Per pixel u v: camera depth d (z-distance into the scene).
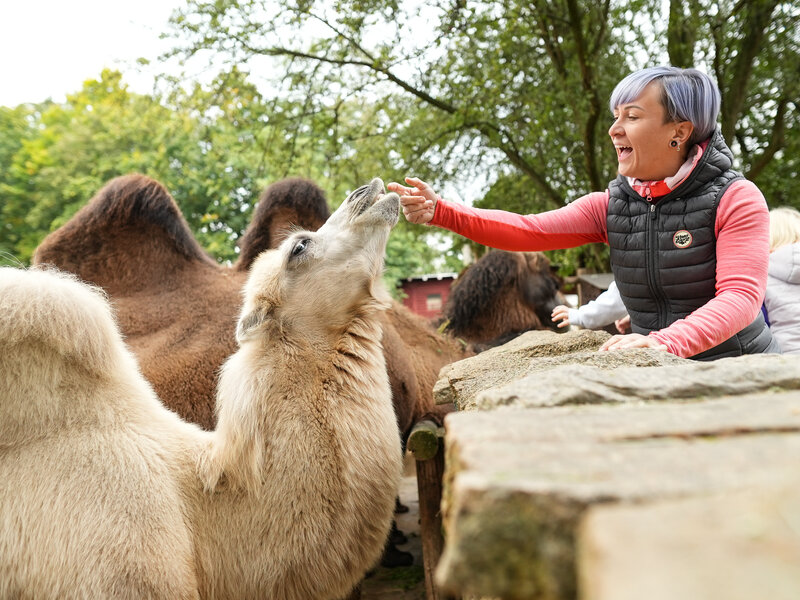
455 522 0.80
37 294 2.46
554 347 3.05
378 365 3.04
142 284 4.23
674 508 0.65
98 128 19.02
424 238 13.40
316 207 4.61
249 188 16.89
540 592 0.75
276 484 2.64
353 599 3.19
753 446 0.89
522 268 6.07
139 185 4.32
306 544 2.62
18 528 2.32
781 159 11.51
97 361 2.57
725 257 2.52
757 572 0.51
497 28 9.31
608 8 9.33
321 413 2.78
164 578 2.33
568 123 10.18
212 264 4.58
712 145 2.65
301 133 11.23
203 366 3.84
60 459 2.40
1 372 2.42
